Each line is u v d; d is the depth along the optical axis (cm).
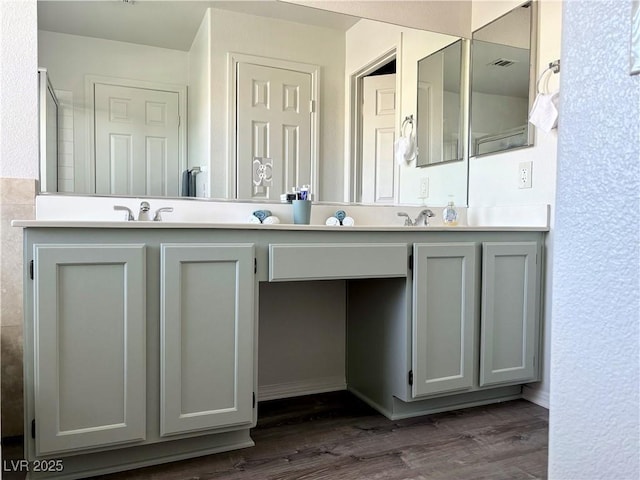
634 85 45
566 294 52
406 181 247
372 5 237
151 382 151
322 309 234
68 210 184
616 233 47
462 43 255
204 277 157
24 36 179
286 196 219
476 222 252
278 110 222
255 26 217
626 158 46
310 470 157
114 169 194
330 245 175
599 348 49
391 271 185
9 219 175
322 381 235
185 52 206
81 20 189
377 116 241
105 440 144
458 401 212
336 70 232
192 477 152
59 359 139
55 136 184
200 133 208
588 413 50
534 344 214
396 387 197
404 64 245
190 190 206
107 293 144
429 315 192
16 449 167
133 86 197
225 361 160
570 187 52
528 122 222
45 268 136
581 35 51
